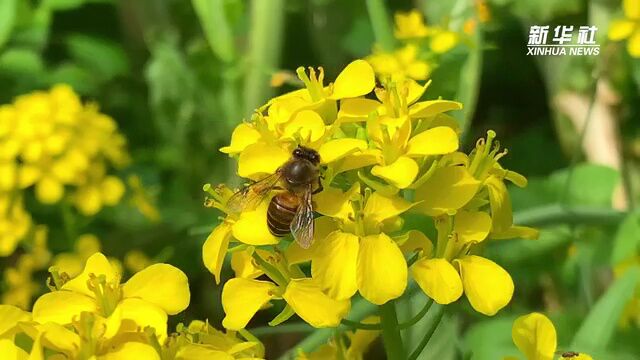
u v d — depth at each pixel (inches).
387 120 2.7
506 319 4.6
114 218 6.6
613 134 6.6
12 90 7.9
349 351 3.1
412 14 6.0
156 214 6.2
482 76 8.2
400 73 5.4
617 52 6.0
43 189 5.8
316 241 2.6
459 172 2.6
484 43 6.5
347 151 2.6
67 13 9.0
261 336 6.1
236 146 2.8
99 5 8.7
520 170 7.7
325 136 2.7
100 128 6.1
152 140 7.8
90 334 2.4
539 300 5.9
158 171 7.3
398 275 2.5
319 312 2.5
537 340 2.6
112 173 7.3
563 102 6.7
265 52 6.1
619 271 4.9
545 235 5.6
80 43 8.4
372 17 5.9
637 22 5.0
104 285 2.5
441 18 6.4
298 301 2.5
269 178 2.8
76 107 6.0
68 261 5.8
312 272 2.5
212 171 6.9
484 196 2.7
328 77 7.4
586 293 5.3
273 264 2.6
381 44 5.9
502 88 8.3
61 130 5.8
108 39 8.6
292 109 2.8
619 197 6.3
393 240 2.6
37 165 5.8
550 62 6.6
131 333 2.4
